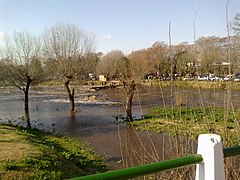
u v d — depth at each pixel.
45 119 23.77
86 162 11.74
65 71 29.05
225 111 3.38
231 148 1.78
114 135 17.23
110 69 38.09
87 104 32.97
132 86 15.27
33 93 47.81
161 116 21.28
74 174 9.51
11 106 32.59
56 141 15.27
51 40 31.39
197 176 1.67
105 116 24.38
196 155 1.64
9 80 27.53
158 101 31.88
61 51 30.06
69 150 13.53
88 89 47.84
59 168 9.34
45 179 8.15
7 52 28.70
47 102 35.81
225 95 3.59
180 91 3.94
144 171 1.43
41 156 9.73
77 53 31.23
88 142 15.83
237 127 3.33
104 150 13.99
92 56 33.81
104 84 48.75
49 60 30.14
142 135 15.21
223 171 1.66
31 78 27.91
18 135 13.42
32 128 18.83
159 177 3.20
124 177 1.37
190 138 3.40
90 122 21.91
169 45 4.08
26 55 28.97
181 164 1.57
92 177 1.30
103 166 11.55
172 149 3.52
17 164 8.52
